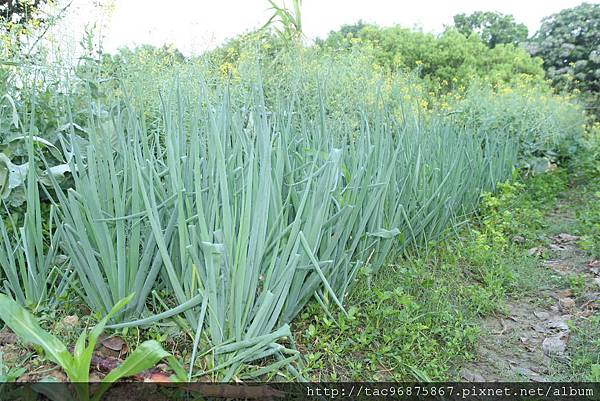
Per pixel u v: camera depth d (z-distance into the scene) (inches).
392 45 475.5
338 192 108.2
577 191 275.6
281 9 174.4
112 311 71.4
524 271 149.4
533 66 530.9
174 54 119.5
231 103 105.0
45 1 132.9
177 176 85.0
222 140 91.9
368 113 137.7
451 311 117.9
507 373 99.7
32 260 89.4
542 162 293.6
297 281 94.2
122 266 84.0
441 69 468.1
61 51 120.3
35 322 69.8
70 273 99.2
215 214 85.1
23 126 93.5
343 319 96.7
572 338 114.0
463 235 174.1
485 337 113.0
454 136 185.3
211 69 115.5
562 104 346.3
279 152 90.9
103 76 121.1
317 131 117.1
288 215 105.3
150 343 70.4
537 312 128.0
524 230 184.7
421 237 144.7
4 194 101.1
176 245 92.4
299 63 128.2
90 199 85.0
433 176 149.7
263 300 83.4
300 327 100.9
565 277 149.2
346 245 114.7
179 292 83.0
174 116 97.8
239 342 79.5
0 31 126.4
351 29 508.7
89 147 82.4
